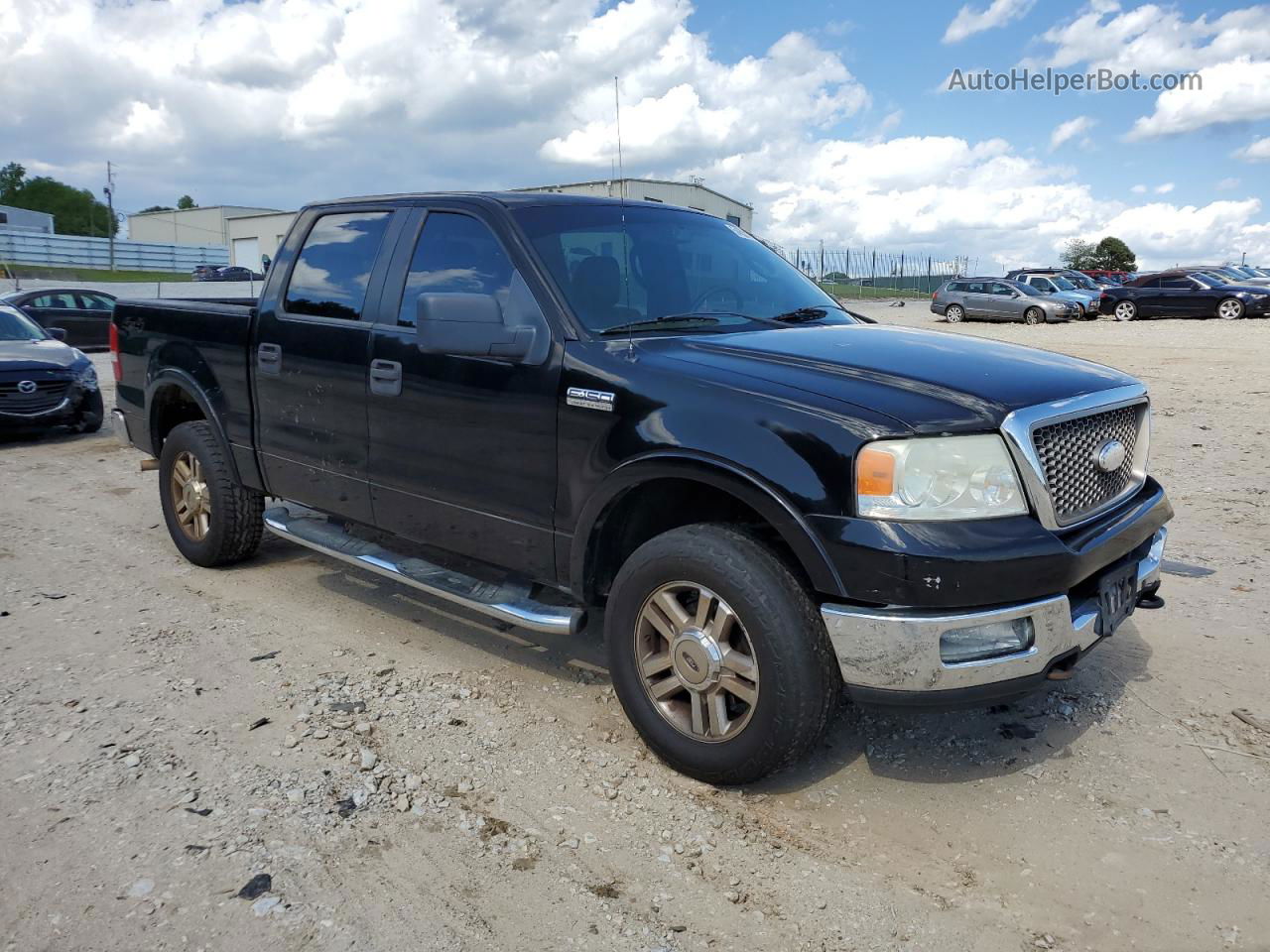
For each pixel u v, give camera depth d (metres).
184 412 5.72
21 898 2.54
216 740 3.40
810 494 2.78
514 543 3.63
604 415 3.25
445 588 3.86
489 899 2.57
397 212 4.21
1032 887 2.65
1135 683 3.88
